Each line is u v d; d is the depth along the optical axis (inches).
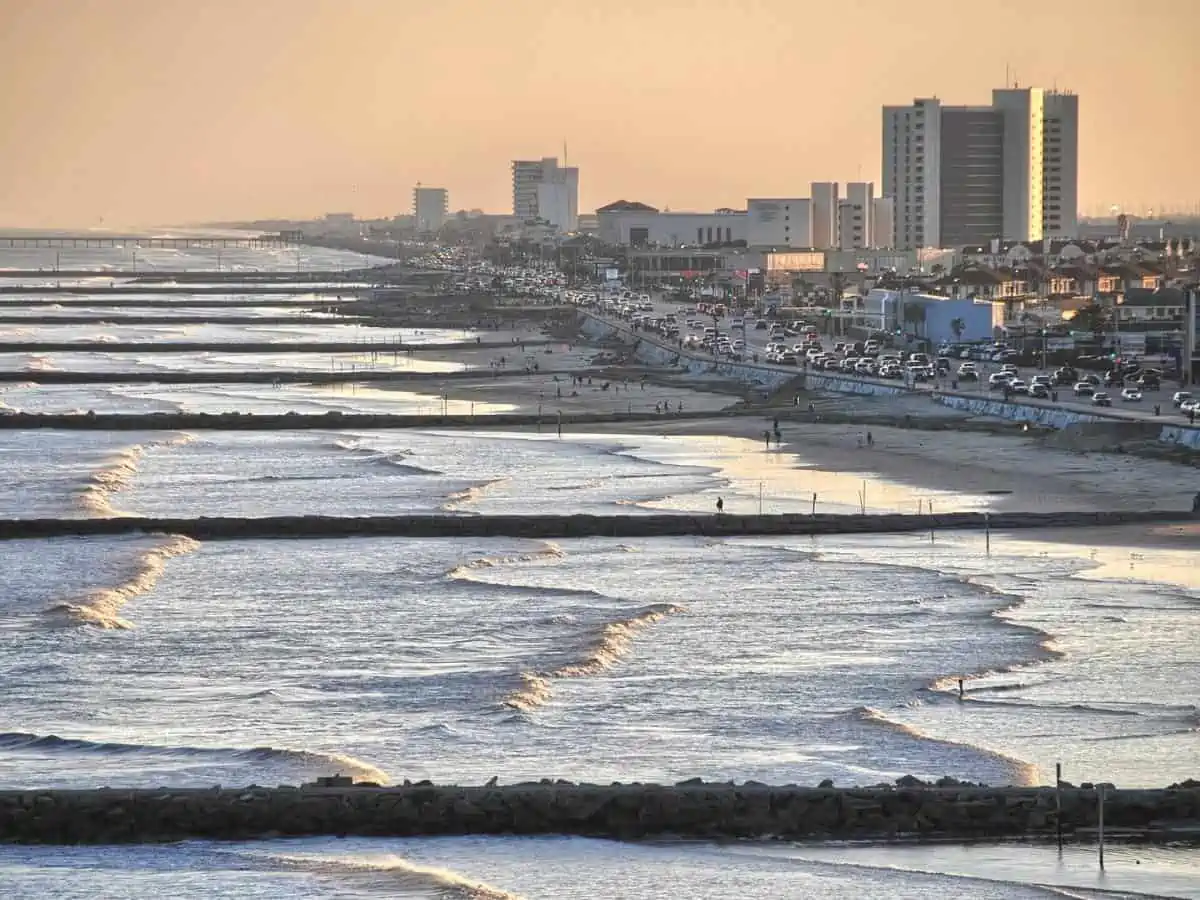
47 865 4717.0
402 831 4909.0
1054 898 4399.6
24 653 6815.9
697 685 6225.4
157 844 4864.7
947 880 4515.3
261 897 4532.5
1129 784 5093.5
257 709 6018.7
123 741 5659.5
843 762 5349.4
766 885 4522.6
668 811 4891.7
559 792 4982.8
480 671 6461.6
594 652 6663.4
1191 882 4485.7
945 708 5900.6
